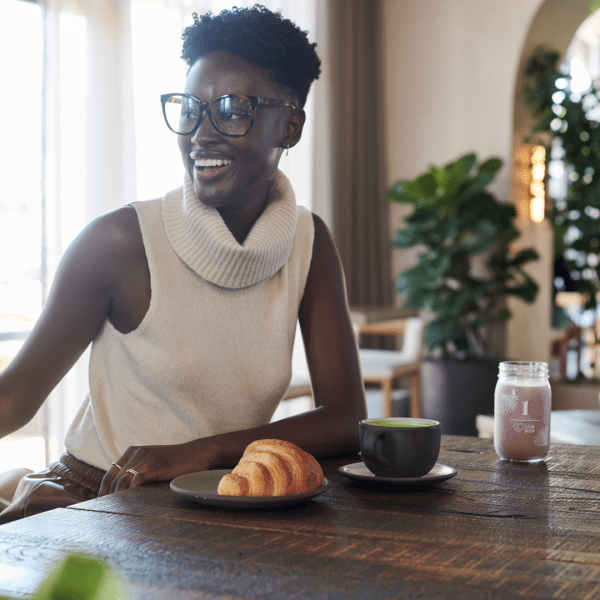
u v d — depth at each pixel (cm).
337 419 106
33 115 274
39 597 25
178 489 71
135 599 47
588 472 91
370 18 524
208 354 110
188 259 108
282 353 116
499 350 485
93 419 111
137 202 114
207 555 56
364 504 73
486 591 49
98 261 106
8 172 268
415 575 52
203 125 103
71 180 290
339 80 489
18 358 102
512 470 92
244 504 68
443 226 426
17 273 269
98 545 58
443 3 512
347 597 48
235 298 112
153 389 109
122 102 308
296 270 121
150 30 326
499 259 455
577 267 516
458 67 508
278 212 115
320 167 464
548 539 62
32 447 264
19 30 272
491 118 496
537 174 507
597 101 496
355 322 406
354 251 509
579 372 525
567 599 48
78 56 291
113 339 111
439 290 438
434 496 77
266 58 105
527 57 496
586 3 479
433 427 82
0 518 102
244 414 115
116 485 82
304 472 72
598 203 490
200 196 106
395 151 531
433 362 432
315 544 59
